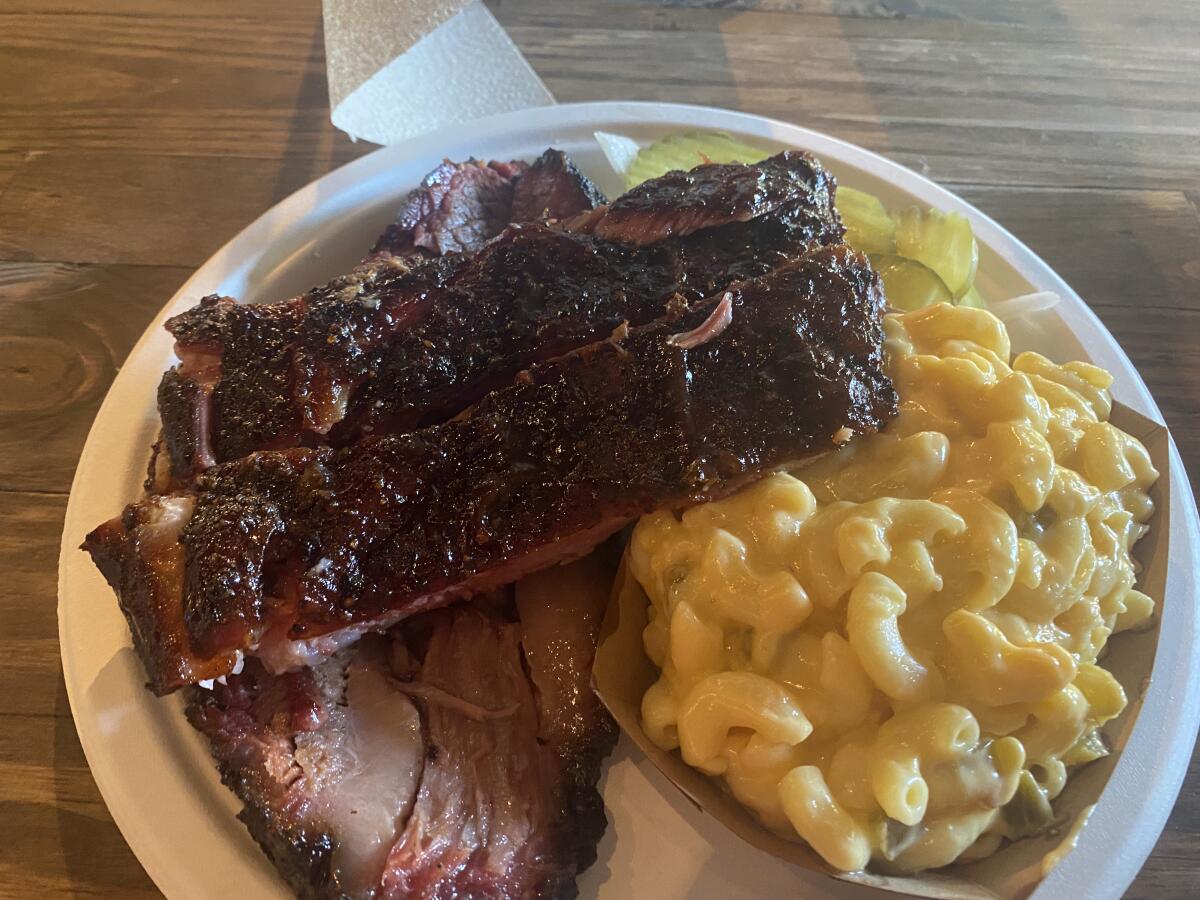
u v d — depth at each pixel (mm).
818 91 369
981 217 298
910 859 180
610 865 201
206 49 364
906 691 182
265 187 323
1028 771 189
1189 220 330
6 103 340
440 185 284
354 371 211
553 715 211
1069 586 197
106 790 192
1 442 260
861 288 212
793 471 208
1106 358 263
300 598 185
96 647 207
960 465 206
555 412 203
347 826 189
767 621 189
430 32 316
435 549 193
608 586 224
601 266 229
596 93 360
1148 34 406
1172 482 233
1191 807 217
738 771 187
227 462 204
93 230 307
